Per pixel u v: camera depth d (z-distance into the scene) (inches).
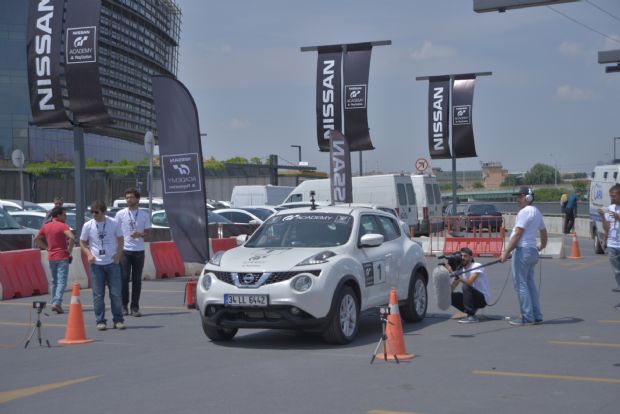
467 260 456.8
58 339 417.1
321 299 359.9
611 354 342.0
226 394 273.1
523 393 267.7
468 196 3818.9
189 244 611.2
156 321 479.8
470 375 299.3
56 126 708.7
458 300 459.2
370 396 266.2
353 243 400.2
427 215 1343.5
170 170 612.7
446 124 1198.9
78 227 724.7
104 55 2218.3
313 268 363.3
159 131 614.9
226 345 386.3
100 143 2738.7
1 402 270.1
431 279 725.9
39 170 2214.6
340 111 952.3
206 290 376.2
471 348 361.4
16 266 637.9
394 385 283.3
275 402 259.8
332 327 368.8
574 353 344.8
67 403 265.7
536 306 436.1
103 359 351.9
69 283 690.2
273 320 361.7
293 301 355.3
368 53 948.6
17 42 2330.2
